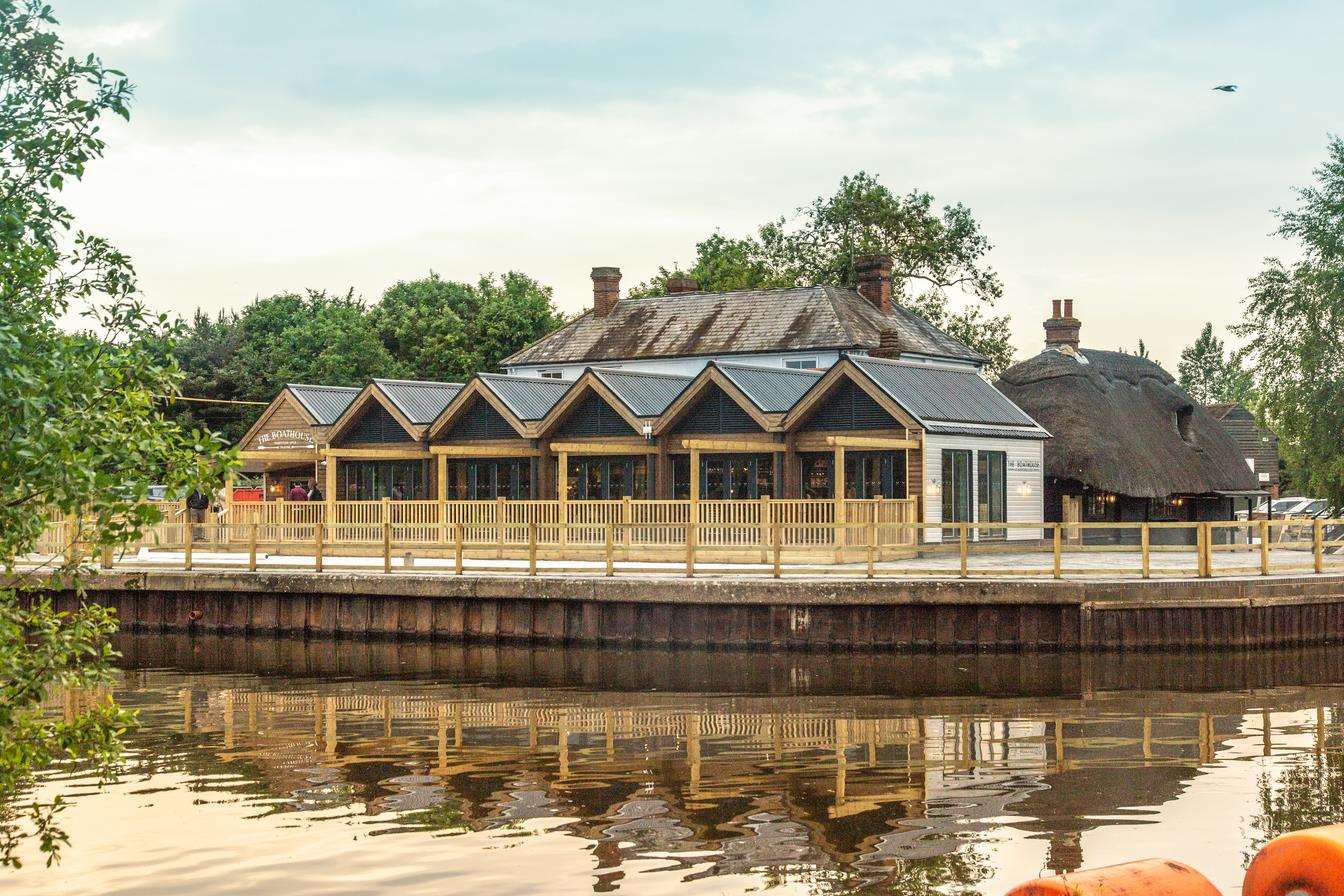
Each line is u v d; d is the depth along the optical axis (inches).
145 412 499.8
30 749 526.3
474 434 1943.9
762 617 1302.9
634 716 1001.5
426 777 805.2
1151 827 682.8
